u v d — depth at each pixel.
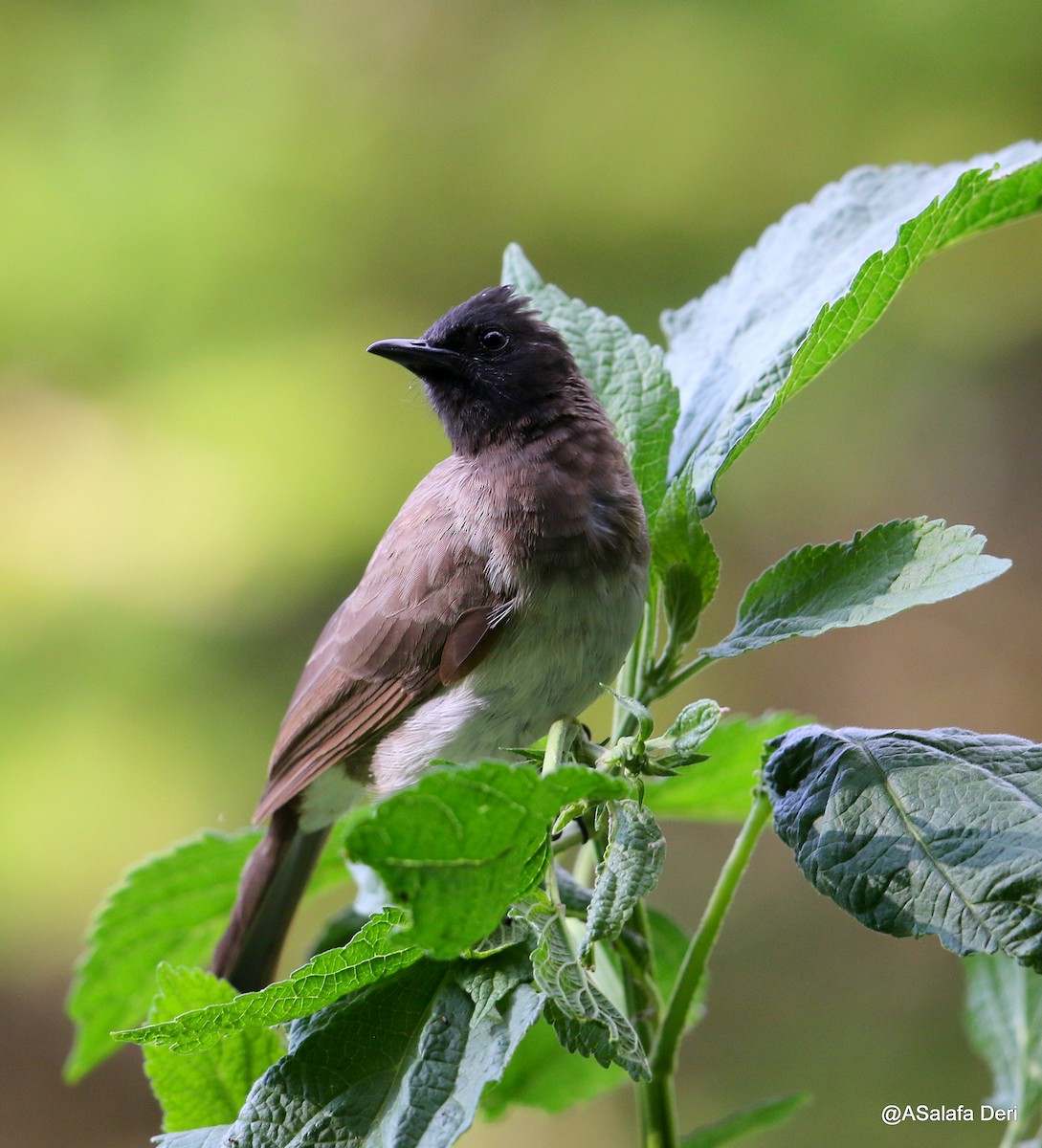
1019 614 14.27
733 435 4.41
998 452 14.70
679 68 14.73
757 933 12.78
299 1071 3.29
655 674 4.29
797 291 4.92
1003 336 14.65
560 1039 3.05
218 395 14.14
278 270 14.66
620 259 14.63
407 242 14.79
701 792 5.43
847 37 14.24
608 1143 11.80
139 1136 13.30
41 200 14.57
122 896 5.54
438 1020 3.28
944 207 3.91
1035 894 3.07
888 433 14.74
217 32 15.17
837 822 3.36
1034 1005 4.70
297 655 13.33
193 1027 3.21
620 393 4.79
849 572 3.90
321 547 13.55
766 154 14.40
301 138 14.95
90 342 14.47
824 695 14.35
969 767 3.36
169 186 14.67
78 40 15.02
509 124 14.92
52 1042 13.07
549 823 3.03
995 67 13.91
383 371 14.32
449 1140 3.02
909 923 3.15
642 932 4.03
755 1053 12.10
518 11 15.16
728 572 14.48
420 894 2.79
